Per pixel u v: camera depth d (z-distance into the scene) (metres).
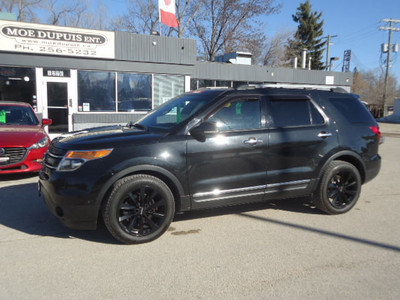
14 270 3.40
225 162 4.36
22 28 12.08
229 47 33.78
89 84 13.58
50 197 3.93
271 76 19.41
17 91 12.50
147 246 3.99
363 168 5.27
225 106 4.46
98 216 4.09
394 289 3.13
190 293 3.04
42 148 6.93
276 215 5.12
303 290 3.10
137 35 14.02
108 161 3.87
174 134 4.18
